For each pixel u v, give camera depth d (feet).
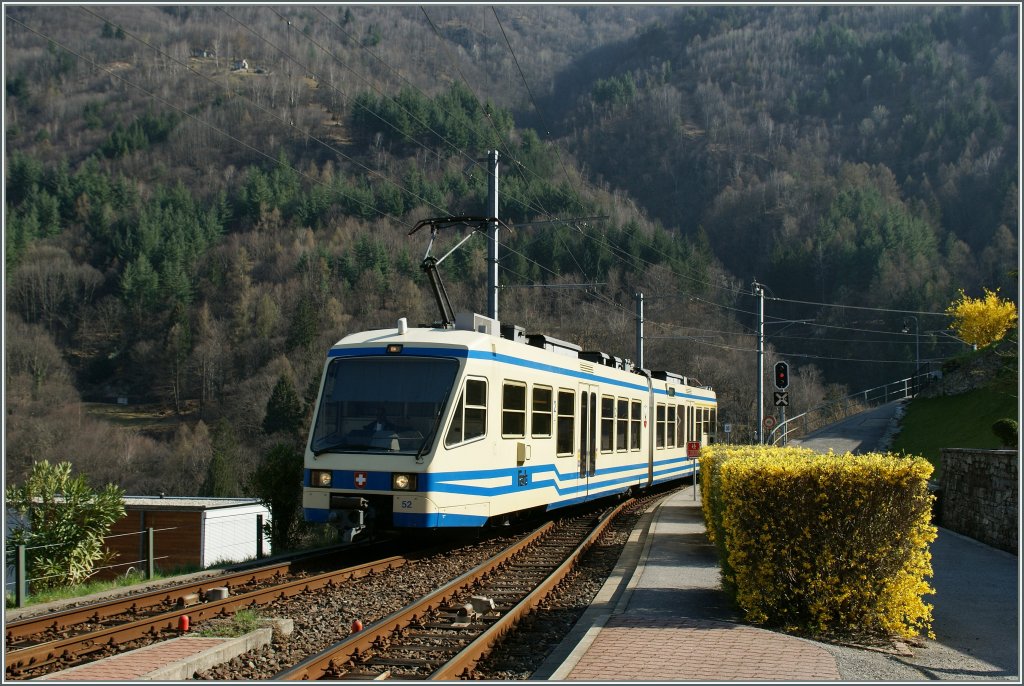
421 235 209.26
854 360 264.31
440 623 30.55
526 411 52.26
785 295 295.07
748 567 29.09
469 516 45.44
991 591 35.88
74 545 48.93
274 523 55.26
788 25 477.77
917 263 274.98
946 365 167.84
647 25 479.00
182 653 24.59
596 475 64.44
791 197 327.47
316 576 37.73
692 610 31.09
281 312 232.12
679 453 89.92
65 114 300.81
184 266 256.11
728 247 326.03
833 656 24.54
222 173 288.92
